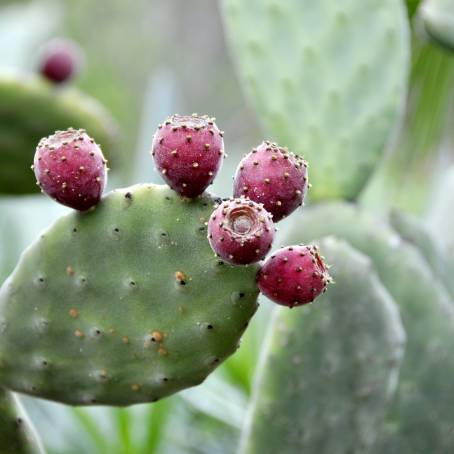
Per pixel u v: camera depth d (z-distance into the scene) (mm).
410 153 2980
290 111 2215
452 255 2326
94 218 1617
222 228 1501
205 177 1573
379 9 2215
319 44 2223
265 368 1908
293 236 2092
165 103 3230
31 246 1642
